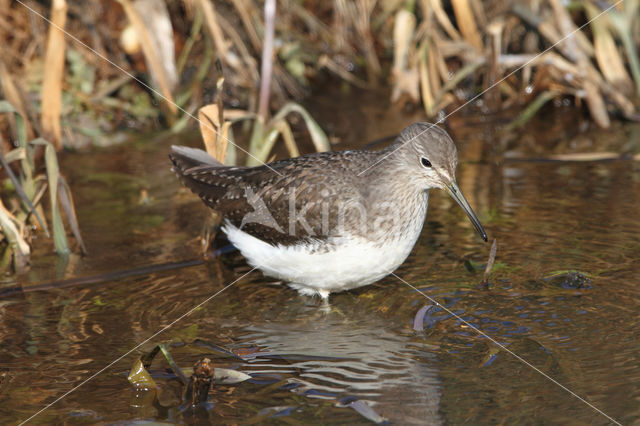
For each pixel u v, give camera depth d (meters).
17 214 14.23
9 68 18.20
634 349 9.48
